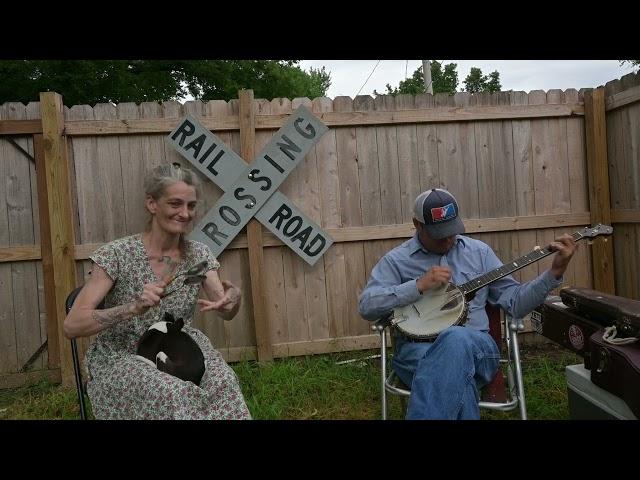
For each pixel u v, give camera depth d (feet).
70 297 6.87
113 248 6.37
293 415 9.93
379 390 10.94
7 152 12.34
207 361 6.37
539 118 13.75
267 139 13.03
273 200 12.78
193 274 6.18
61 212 12.12
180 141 12.49
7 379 12.32
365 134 13.30
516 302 7.89
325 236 12.89
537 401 9.89
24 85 32.09
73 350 6.72
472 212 13.60
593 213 13.67
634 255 13.03
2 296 12.43
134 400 5.77
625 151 13.04
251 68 40.96
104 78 33.68
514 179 13.70
